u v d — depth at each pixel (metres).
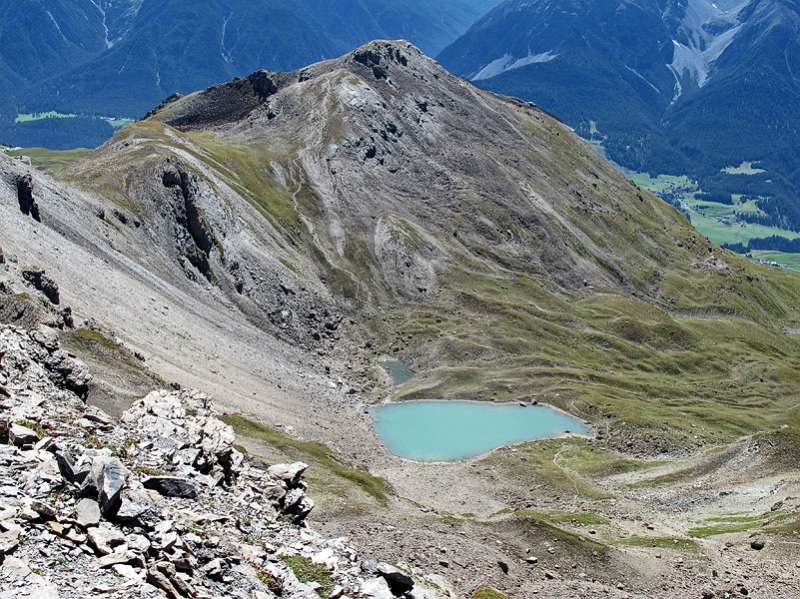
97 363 81.75
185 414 52.81
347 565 37.12
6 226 108.06
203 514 36.25
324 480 84.50
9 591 21.86
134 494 31.78
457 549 66.88
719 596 65.62
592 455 138.50
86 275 118.25
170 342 119.62
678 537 81.06
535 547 71.94
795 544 75.25
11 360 50.28
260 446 91.94
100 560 25.53
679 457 139.12
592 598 63.16
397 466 126.44
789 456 108.88
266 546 35.66
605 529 85.81
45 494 27.88
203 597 26.89
